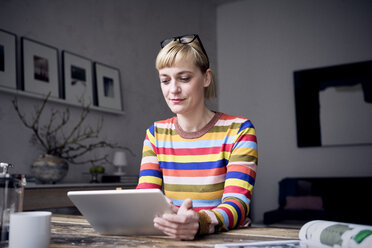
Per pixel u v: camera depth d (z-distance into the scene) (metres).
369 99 4.25
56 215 1.11
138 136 3.64
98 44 3.27
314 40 4.66
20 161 2.54
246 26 5.13
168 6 4.30
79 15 3.10
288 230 0.83
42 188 2.04
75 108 2.98
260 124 4.86
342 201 3.94
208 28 5.11
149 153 1.18
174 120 1.18
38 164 2.35
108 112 3.30
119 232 0.77
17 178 0.71
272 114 4.80
